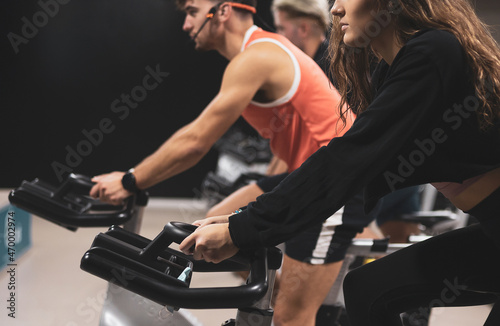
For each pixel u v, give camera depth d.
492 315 1.10
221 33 1.91
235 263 1.16
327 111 1.86
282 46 1.84
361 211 1.83
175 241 1.05
